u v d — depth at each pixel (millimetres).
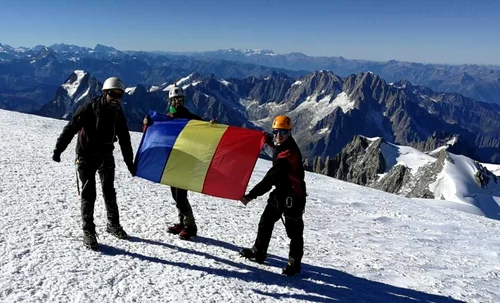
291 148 6684
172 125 8062
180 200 7965
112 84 6820
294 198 6801
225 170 7402
